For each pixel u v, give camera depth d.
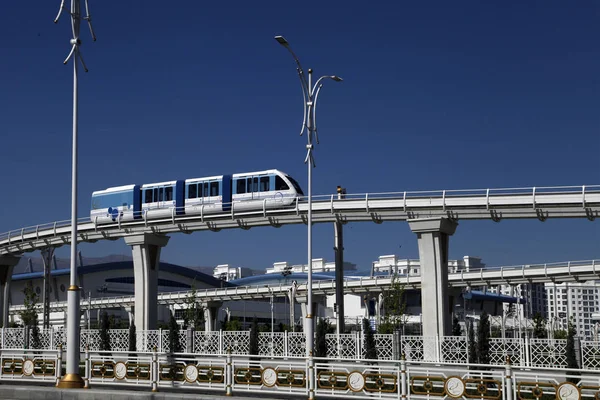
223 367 24.50
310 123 36.66
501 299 137.62
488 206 44.38
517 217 43.91
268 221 52.69
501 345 35.72
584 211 41.84
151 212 59.03
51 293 133.00
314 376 22.83
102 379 25.84
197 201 58.88
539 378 25.38
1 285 70.06
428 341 38.12
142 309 56.75
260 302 142.88
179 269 140.75
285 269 103.69
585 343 33.59
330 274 141.25
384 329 65.12
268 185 55.44
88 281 130.50
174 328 45.38
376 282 88.19
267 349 40.59
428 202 46.34
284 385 24.12
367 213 48.41
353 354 39.06
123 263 135.50
